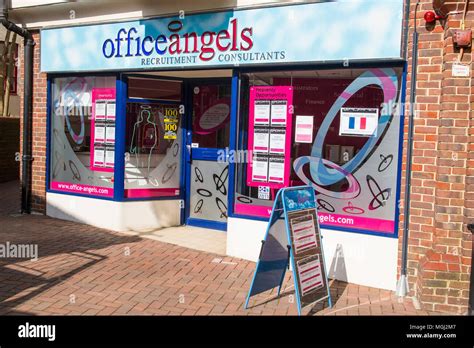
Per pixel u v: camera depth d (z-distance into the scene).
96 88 8.62
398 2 5.71
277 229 5.27
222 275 6.26
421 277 5.46
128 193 8.41
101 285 5.73
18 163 14.86
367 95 6.20
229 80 8.28
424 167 5.74
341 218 6.36
